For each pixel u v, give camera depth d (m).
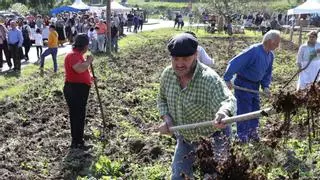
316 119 5.44
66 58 9.32
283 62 25.17
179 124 5.28
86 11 56.16
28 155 9.20
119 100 14.44
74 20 37.41
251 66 8.57
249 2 55.62
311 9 35.47
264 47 8.50
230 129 5.19
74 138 9.57
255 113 4.59
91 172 8.27
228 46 33.62
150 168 8.22
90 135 10.25
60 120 11.85
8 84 17.22
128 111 12.88
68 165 8.60
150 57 27.08
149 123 11.84
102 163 8.38
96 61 23.89
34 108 13.19
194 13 61.31
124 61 24.77
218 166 4.35
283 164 7.51
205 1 55.72
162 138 9.95
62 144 9.85
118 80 18.42
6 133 10.76
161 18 90.50
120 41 37.25
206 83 4.89
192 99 5.00
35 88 16.06
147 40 38.88
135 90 16.22
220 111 4.60
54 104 13.73
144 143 9.42
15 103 13.61
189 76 4.99
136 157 8.98
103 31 28.47
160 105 5.41
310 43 11.77
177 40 4.79
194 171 5.02
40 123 11.70
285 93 4.72
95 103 13.82
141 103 14.17
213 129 5.09
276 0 82.81
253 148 5.20
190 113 5.10
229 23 45.53
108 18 28.28
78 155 9.11
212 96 4.86
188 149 5.37
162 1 115.50
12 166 8.53
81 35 9.27
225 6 48.25
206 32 50.84
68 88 9.38
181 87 5.10
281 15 60.81
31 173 8.30
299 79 11.92
